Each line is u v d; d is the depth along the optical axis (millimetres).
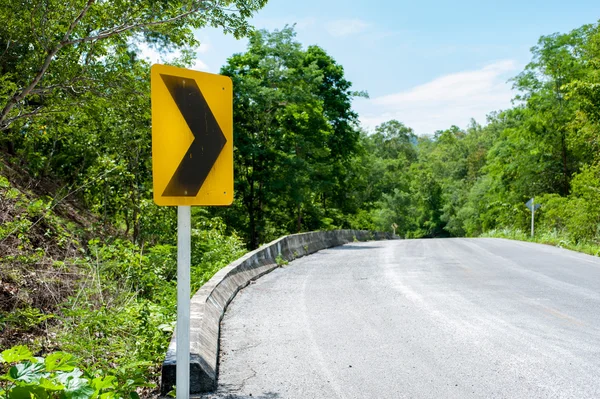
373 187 56969
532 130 36469
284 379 4422
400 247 21469
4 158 11109
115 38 7902
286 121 27500
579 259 15102
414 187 85188
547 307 7602
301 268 13117
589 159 33656
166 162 2725
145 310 5742
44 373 2703
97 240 7910
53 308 6543
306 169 26109
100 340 4930
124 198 12281
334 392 4102
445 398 3965
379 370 4668
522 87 36312
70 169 13828
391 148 97438
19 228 7434
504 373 4570
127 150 12203
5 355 2654
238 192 26297
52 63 7684
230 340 5746
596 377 4453
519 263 13898
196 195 2803
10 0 6926
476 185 61688
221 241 13922
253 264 11586
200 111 2807
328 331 6172
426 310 7418
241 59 26156
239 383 4316
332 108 33344
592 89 24250
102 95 7984
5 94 8039
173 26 7738
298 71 27188
